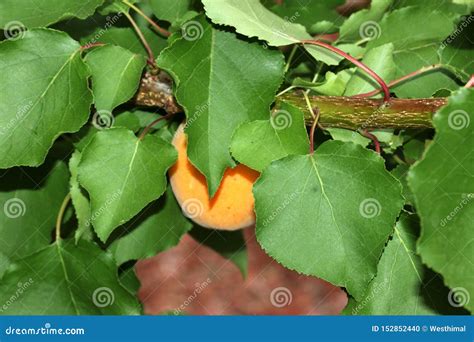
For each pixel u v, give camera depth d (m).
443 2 0.48
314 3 0.53
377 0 0.48
